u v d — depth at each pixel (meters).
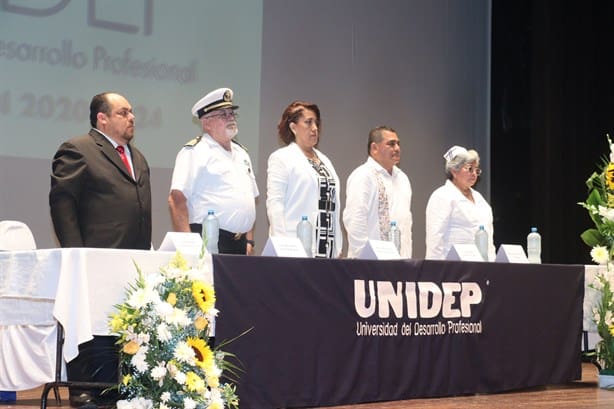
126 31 5.98
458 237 5.12
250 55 6.58
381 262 3.88
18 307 3.43
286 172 4.55
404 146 7.42
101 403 3.53
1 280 3.40
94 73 5.83
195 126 6.27
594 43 7.89
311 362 3.61
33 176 5.57
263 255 3.66
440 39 7.64
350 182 5.04
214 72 6.39
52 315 3.34
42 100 5.62
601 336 4.77
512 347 4.41
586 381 5.04
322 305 3.66
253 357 3.43
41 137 5.61
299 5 6.86
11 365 3.53
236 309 3.39
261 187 6.60
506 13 7.89
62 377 3.36
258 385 3.44
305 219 3.99
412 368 3.97
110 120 4.05
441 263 4.12
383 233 5.02
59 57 5.69
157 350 2.94
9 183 5.48
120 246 3.91
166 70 6.15
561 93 7.93
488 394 4.27
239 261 3.41
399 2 7.42
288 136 4.71
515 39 7.89
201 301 3.01
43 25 5.64
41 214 5.59
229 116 4.32
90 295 3.09
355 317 3.76
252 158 6.57
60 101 5.69
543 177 7.87
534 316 4.54
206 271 3.32
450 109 7.68
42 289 3.24
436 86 7.61
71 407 3.56
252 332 3.43
